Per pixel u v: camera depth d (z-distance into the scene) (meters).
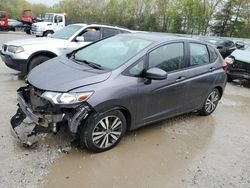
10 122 4.17
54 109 3.45
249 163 4.05
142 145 4.23
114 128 3.93
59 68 4.04
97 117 3.65
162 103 4.45
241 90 8.52
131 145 4.19
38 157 3.62
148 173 3.57
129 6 40.97
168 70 4.48
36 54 7.07
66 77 3.70
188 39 4.95
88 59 4.44
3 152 3.65
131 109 4.00
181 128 5.01
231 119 5.77
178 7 37.12
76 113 3.48
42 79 3.74
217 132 5.02
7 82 6.79
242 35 36.69
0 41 18.25
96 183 3.28
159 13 39.28
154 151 4.10
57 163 3.55
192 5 36.62
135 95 3.97
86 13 43.34
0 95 5.71
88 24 8.24
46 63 4.40
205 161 3.99
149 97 4.18
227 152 4.32
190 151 4.22
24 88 4.09
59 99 3.42
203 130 5.04
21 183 3.14
